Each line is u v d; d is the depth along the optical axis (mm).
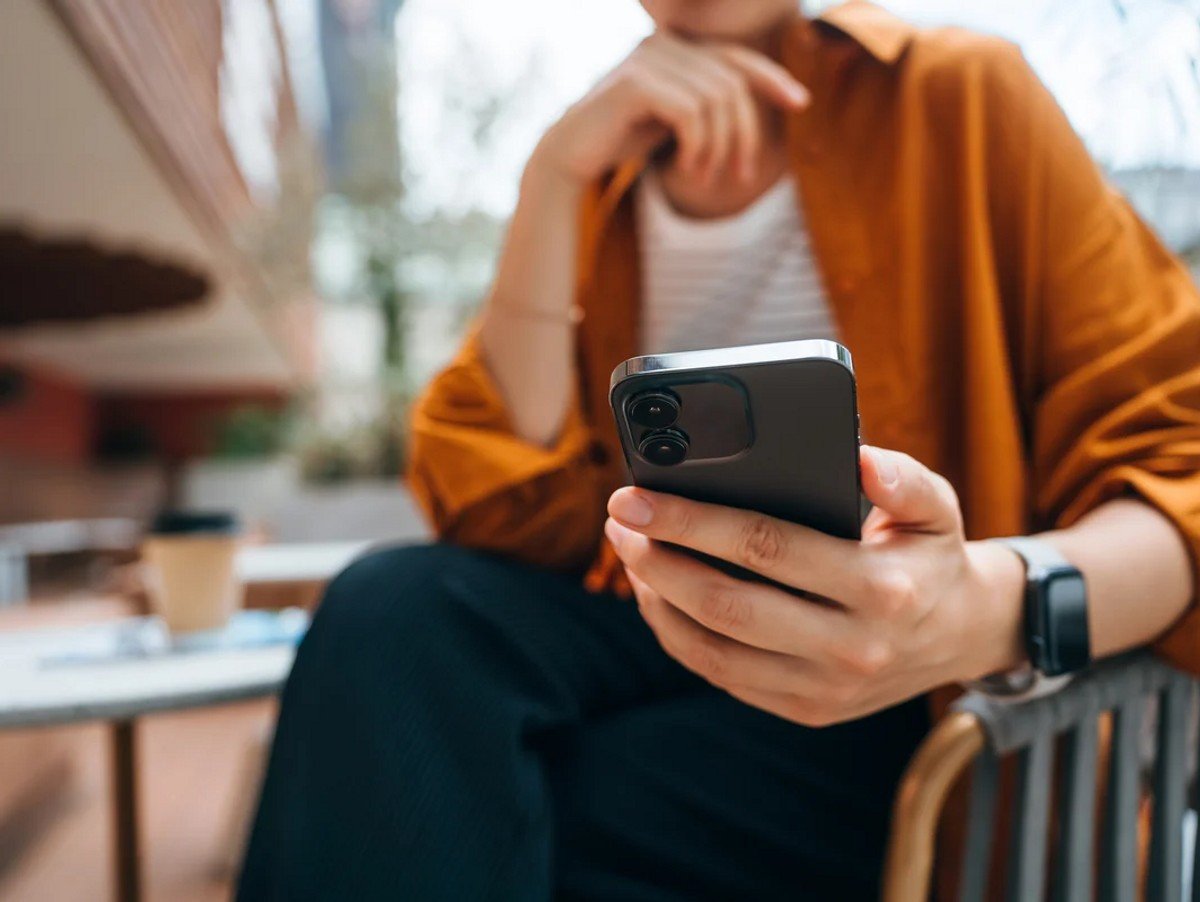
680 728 537
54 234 4797
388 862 443
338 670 491
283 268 7090
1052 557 418
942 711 547
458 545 633
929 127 612
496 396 672
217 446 14062
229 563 996
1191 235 865
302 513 3475
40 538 6957
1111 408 521
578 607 574
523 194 670
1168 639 463
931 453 597
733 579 343
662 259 739
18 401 9961
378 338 6359
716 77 616
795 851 533
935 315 604
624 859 515
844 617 337
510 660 517
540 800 478
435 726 474
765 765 541
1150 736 580
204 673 820
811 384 285
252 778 1791
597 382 755
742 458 308
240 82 4832
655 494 327
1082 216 561
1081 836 456
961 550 360
